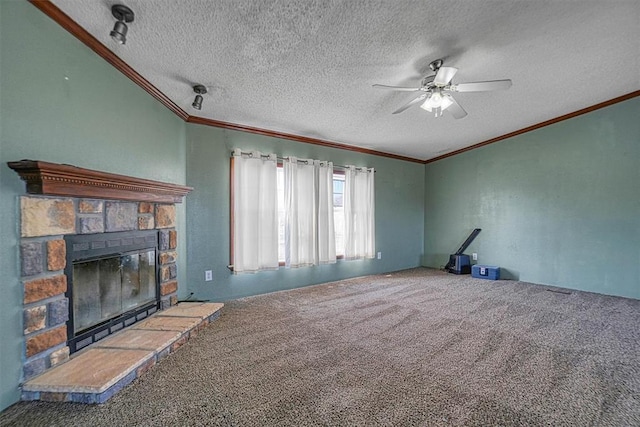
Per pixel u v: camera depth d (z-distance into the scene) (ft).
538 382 5.96
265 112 11.04
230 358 6.95
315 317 9.77
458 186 18.07
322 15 6.21
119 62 7.37
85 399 5.19
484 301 11.60
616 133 12.18
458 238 18.11
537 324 9.14
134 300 8.12
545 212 14.33
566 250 13.66
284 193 13.10
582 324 9.13
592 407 5.17
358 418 4.90
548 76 9.81
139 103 8.39
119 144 7.57
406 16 6.42
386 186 17.88
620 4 6.62
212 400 5.37
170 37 6.64
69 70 6.09
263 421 4.83
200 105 9.13
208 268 11.40
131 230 7.80
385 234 17.81
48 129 5.66
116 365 5.86
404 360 6.88
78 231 6.18
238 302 11.43
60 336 5.83
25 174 5.03
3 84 4.91
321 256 14.35
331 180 14.70
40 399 5.21
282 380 6.04
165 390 5.65
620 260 12.17
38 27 5.43
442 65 8.44
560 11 6.73
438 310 10.50
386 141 15.47
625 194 12.03
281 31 6.64
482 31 7.17
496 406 5.20
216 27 6.39
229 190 11.93
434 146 16.87
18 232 5.13
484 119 13.42
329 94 9.87
